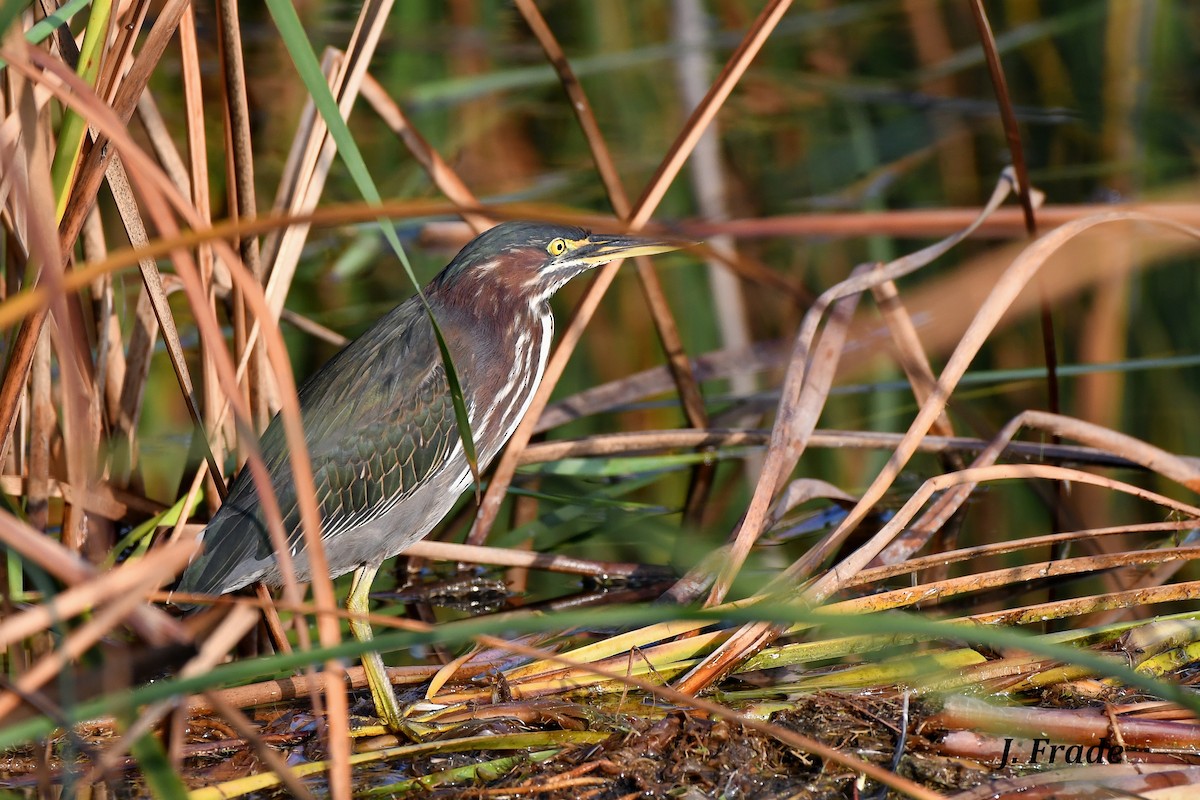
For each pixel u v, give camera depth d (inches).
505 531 457.7
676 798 266.4
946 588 336.2
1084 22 747.4
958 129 743.1
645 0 848.3
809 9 871.1
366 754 286.5
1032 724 284.4
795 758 279.1
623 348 595.2
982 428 468.8
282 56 805.9
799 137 757.9
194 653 213.8
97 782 279.9
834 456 493.4
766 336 590.2
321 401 366.0
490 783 275.9
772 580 354.9
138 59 292.7
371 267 657.0
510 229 394.9
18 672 275.7
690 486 489.7
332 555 358.6
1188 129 697.0
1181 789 257.3
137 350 415.2
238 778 278.1
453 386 271.4
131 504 413.4
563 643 360.5
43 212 243.4
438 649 368.2
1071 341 569.3
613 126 810.2
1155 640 321.4
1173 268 602.9
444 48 821.9
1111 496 448.5
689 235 525.0
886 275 422.6
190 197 358.6
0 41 226.1
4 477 378.0
